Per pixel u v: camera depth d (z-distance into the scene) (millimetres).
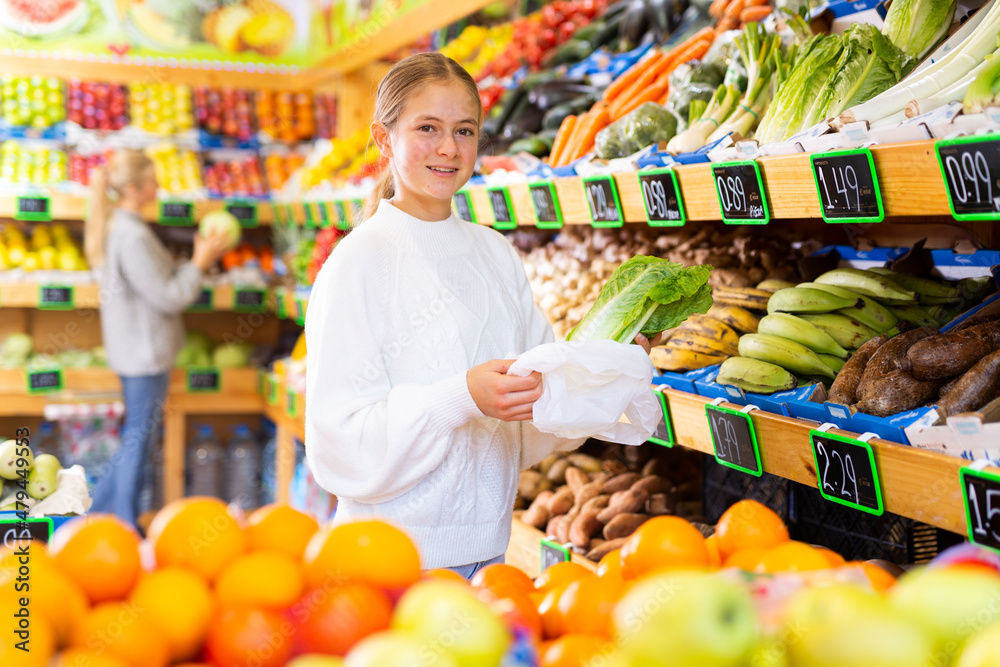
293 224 4949
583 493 2264
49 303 4496
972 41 1333
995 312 1439
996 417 1093
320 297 1437
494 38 4422
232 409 4934
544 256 2850
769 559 917
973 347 1237
